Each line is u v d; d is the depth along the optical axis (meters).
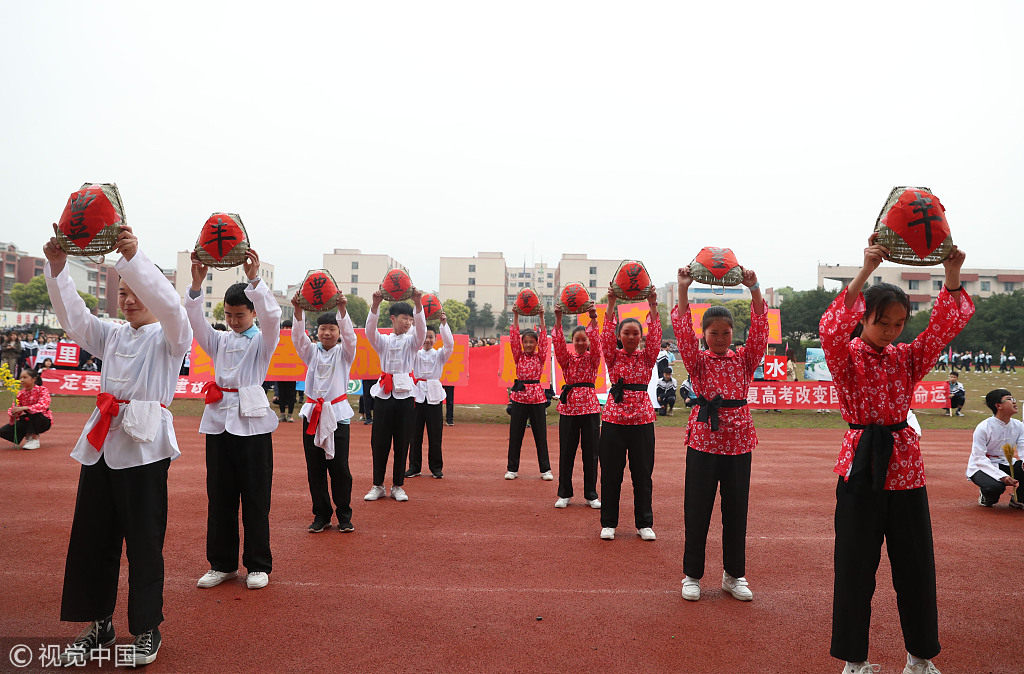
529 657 3.70
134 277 3.35
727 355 4.89
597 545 5.94
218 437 4.73
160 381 3.71
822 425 16.30
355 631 4.01
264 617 4.19
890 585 4.99
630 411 6.08
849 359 3.40
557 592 4.74
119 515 3.58
